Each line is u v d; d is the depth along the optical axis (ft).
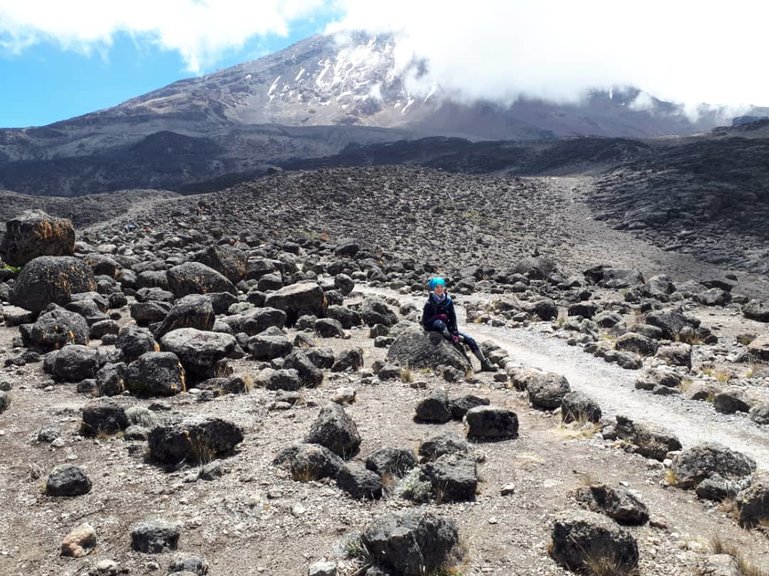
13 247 69.56
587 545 18.45
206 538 20.63
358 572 18.39
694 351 51.98
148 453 27.66
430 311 45.73
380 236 150.51
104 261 71.56
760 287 136.77
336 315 58.95
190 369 38.60
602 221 209.67
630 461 26.99
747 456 25.52
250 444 28.63
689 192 227.40
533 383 36.04
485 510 22.18
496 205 216.74
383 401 35.91
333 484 24.26
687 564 18.71
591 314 67.87
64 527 21.56
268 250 108.37
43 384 37.58
